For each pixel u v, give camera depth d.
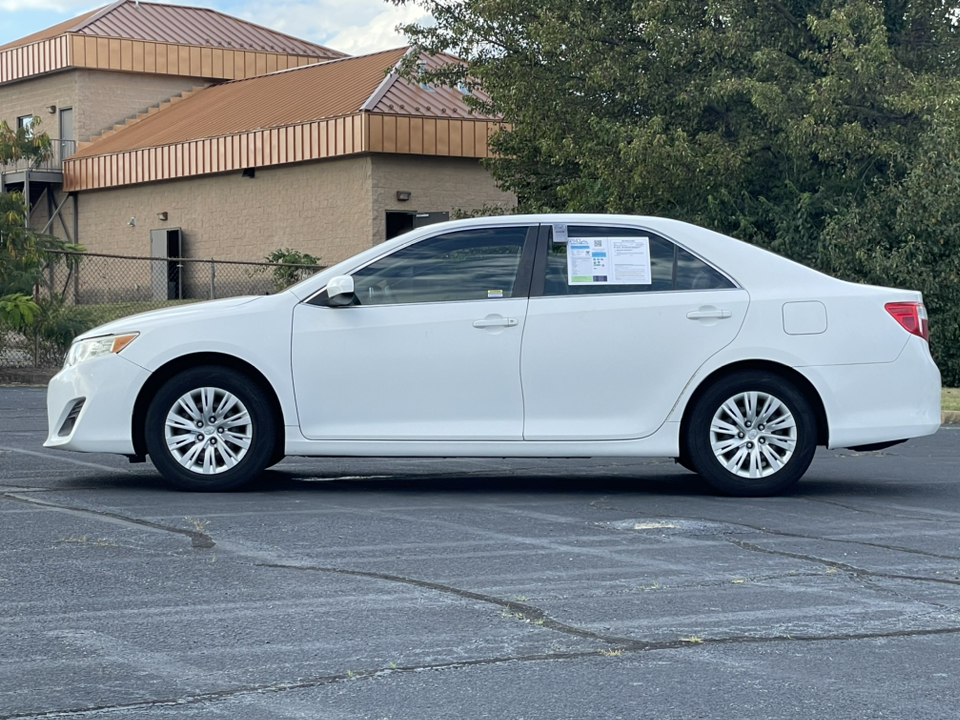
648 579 5.96
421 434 8.45
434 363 8.45
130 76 42.16
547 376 8.48
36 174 38.91
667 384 8.53
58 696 4.19
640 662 4.62
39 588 5.70
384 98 32.22
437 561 6.34
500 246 8.64
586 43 20.62
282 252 33.44
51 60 41.31
